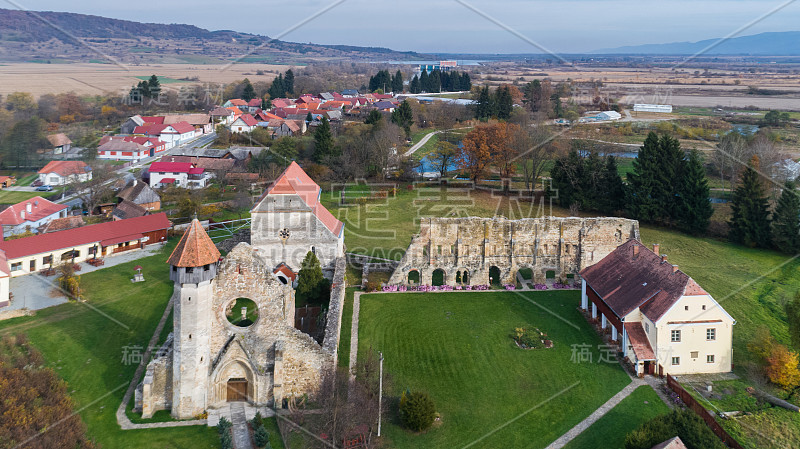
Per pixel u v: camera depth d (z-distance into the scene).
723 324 57.41
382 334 66.19
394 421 49.72
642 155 105.44
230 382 51.81
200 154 155.00
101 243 91.31
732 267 80.44
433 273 86.94
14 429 42.38
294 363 51.72
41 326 65.94
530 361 60.44
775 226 84.94
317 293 72.75
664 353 57.50
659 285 60.81
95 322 67.69
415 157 145.75
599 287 68.75
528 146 123.06
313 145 151.12
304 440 45.94
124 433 46.81
